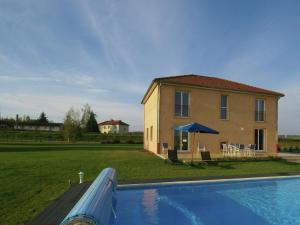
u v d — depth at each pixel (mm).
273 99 25125
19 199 7812
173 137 21188
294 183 11969
